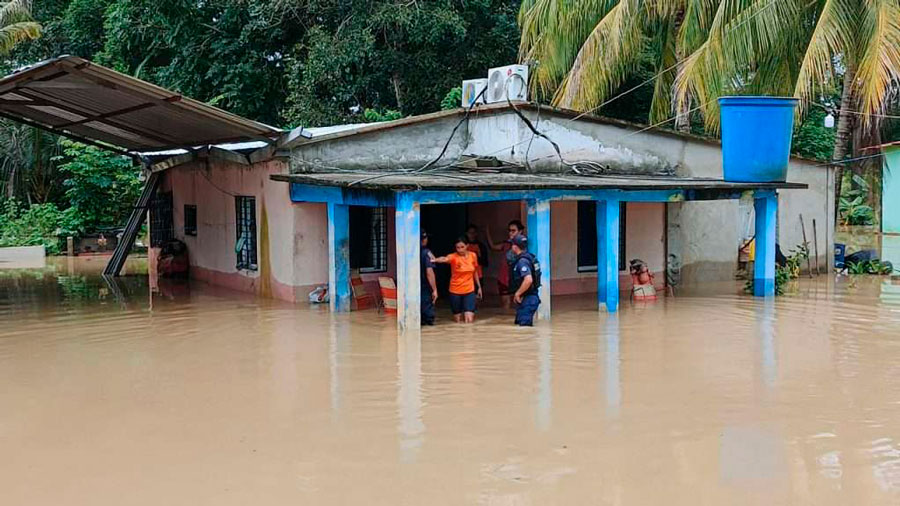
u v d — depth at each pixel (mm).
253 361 10719
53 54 31406
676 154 18016
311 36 25062
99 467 6902
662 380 9578
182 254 20484
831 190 20531
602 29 19531
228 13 26500
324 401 8797
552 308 15016
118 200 29281
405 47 26484
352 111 26766
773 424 7914
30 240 28438
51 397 9062
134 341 12125
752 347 11383
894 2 16344
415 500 6152
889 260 22578
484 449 7242
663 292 17141
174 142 18359
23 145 30781
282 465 6898
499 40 26625
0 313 14891
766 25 17344
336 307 14484
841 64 20562
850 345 11477
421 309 13352
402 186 12109
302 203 15445
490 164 15445
